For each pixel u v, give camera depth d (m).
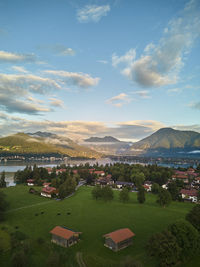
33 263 52.44
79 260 54.66
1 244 62.41
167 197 108.31
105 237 66.19
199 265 50.91
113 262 53.38
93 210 102.69
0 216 89.00
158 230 75.31
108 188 122.00
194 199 128.50
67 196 138.38
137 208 105.94
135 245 63.41
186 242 52.47
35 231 75.94
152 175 194.50
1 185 170.62
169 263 48.03
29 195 140.00
